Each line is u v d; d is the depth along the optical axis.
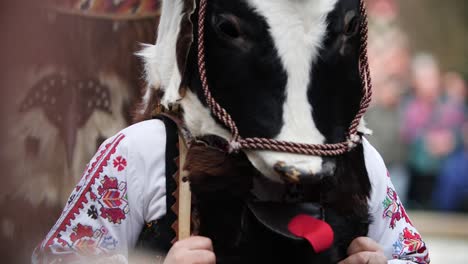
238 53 3.85
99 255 4.20
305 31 3.80
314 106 3.79
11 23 3.62
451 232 13.40
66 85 5.19
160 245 4.17
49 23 5.06
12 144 5.08
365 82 4.09
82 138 5.35
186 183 4.11
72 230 4.25
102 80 5.34
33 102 5.07
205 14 3.95
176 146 4.25
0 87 3.78
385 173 4.67
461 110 15.03
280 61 3.78
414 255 4.61
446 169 14.62
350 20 3.94
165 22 4.25
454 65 20.56
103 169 4.30
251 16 3.83
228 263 4.02
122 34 5.35
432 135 14.71
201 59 3.96
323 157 3.75
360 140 4.11
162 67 4.23
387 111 14.86
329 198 4.04
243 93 3.84
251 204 3.98
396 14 19.50
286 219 3.95
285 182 3.75
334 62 3.85
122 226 4.26
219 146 3.97
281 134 3.73
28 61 4.86
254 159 3.80
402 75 15.89
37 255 4.32
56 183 5.29
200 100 4.02
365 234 4.29
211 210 4.02
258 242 4.00
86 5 5.27
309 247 4.02
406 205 14.61
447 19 20.98
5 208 5.20
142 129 4.33
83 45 5.28
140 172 4.27
